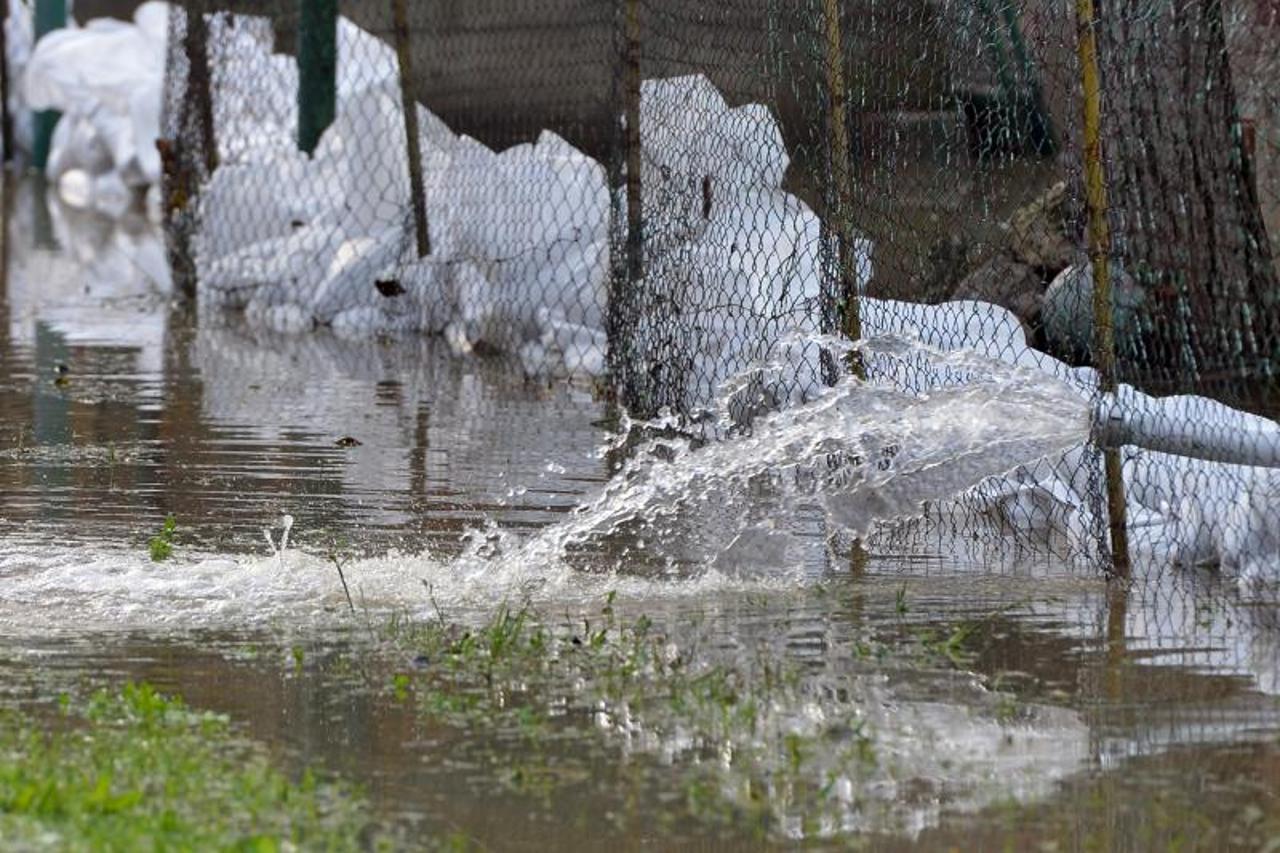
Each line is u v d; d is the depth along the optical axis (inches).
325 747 694.5
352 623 862.5
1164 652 828.6
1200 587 944.3
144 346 1763.0
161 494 1127.6
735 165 1321.4
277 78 2145.7
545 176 1675.7
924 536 1056.2
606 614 885.8
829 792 657.6
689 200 1322.6
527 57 1763.0
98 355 1701.5
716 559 992.2
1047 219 1222.9
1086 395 1077.8
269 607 887.1
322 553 991.0
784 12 1221.7
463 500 1121.4
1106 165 1004.6
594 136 1692.9
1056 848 613.6
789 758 692.1
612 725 724.0
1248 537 957.8
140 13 3526.1
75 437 1309.1
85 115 3442.4
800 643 839.1
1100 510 978.1
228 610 880.3
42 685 759.7
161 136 2351.1
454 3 1844.2
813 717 737.0
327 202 2005.4
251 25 2145.7
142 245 2679.6
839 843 617.0
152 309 2027.6
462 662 800.9
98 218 3046.3
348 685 768.3
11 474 1178.6
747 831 625.3
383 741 701.9
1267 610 897.5
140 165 3314.5
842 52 1171.9
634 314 1381.6
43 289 2183.8
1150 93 1027.3
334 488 1149.7
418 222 1849.2
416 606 895.1
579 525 1056.2
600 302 1620.3
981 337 1144.2
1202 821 636.1
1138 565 984.9
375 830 618.2
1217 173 1040.8
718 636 848.9
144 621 859.4
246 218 2054.6
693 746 703.1
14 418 1379.2
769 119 1279.5
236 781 646.5
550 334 1628.9
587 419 1393.9
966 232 1220.5
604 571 967.6
